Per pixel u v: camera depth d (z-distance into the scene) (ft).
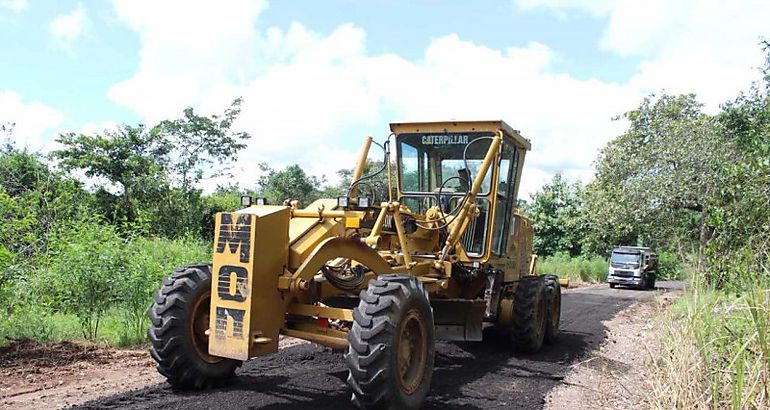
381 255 22.00
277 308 18.34
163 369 19.12
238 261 17.54
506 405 20.31
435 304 24.71
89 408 17.79
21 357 24.63
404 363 18.15
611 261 95.35
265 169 116.78
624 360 29.35
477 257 27.37
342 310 18.30
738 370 15.05
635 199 77.61
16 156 56.39
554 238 126.52
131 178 66.08
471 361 27.37
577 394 22.22
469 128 27.76
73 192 54.70
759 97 60.59
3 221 32.94
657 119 85.35
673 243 42.06
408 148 28.96
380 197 29.09
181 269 19.72
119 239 32.01
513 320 29.07
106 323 30.63
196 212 70.49
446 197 27.91
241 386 20.54
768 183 27.32
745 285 18.33
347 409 18.52
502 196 28.94
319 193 116.47
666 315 22.07
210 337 17.80
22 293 29.19
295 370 23.15
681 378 17.07
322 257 18.79
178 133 71.61
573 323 43.32
